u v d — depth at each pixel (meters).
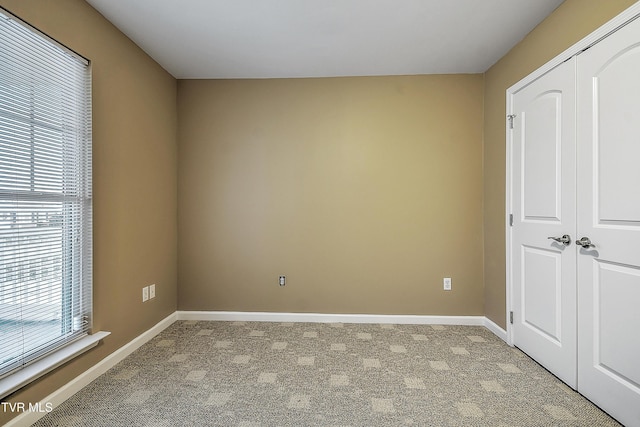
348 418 1.95
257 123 3.69
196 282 3.71
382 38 2.86
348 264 3.65
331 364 2.64
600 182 2.01
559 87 2.36
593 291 2.07
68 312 2.20
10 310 1.79
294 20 2.58
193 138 3.69
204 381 2.36
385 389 2.27
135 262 2.90
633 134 1.80
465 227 3.59
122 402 2.09
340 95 3.64
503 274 3.15
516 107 2.93
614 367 1.92
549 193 2.47
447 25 2.65
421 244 3.62
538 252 2.62
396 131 3.63
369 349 2.93
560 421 1.92
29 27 1.88
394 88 3.63
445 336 3.23
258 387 2.29
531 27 2.67
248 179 3.69
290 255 3.68
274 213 3.69
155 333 3.22
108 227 2.54
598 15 2.02
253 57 3.19
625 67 1.84
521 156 2.85
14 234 1.82
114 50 2.61
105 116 2.50
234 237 3.71
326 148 3.66
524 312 2.82
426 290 3.62
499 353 2.84
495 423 1.90
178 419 1.93
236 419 1.93
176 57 3.17
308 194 3.67
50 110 2.04
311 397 2.17
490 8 2.42
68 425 1.86
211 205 3.70
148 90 3.12
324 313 3.66
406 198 3.63
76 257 2.25
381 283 3.63
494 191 3.33
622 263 1.86
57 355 2.04
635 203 1.79
